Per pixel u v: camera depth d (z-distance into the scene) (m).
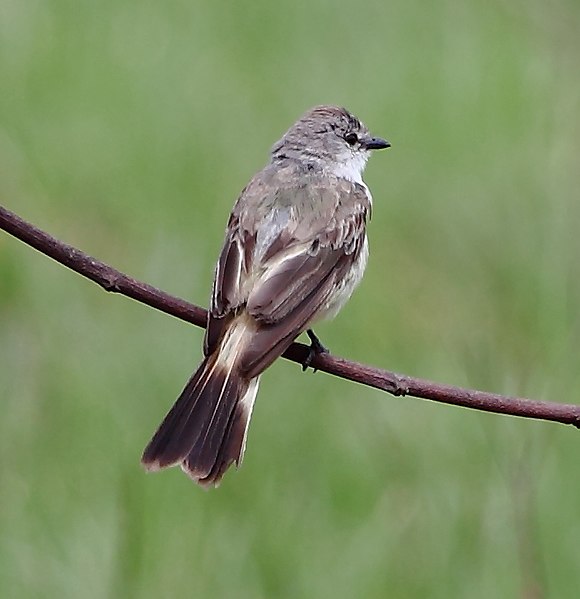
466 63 19.28
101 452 12.52
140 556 11.42
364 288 15.36
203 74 18.98
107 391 13.09
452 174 17.42
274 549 11.72
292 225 10.07
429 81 19.03
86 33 20.02
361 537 11.92
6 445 12.65
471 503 11.96
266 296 9.49
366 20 20.20
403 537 11.88
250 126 17.94
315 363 9.41
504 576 11.51
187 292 14.75
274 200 10.31
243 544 11.70
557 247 15.47
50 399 13.16
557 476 12.19
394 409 13.02
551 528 12.03
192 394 9.05
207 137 17.75
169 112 18.27
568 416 8.66
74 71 19.22
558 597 11.82
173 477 11.77
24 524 11.88
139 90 18.77
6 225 8.59
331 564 11.72
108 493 12.01
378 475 12.43
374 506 12.20
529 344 14.17
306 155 11.30
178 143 17.66
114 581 11.30
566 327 14.34
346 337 14.73
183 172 17.23
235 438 8.91
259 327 9.37
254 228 10.06
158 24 20.17
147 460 8.80
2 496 12.13
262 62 19.28
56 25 20.17
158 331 13.76
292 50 19.55
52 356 13.77
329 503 12.30
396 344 14.75
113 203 16.86
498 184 16.95
